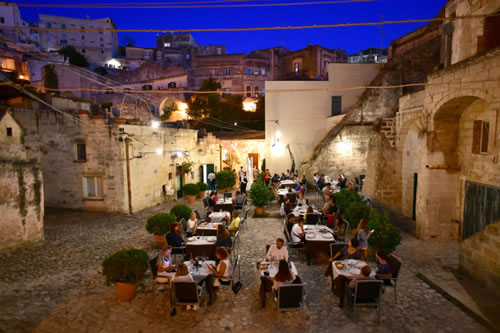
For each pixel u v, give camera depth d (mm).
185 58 56719
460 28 10617
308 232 9195
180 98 37156
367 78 23078
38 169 10633
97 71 50625
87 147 15039
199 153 22016
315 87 23156
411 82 17922
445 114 9695
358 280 5953
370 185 14789
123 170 14695
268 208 15445
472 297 6789
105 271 6613
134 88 40531
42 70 37406
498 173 7367
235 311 6492
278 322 6109
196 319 6207
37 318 6168
